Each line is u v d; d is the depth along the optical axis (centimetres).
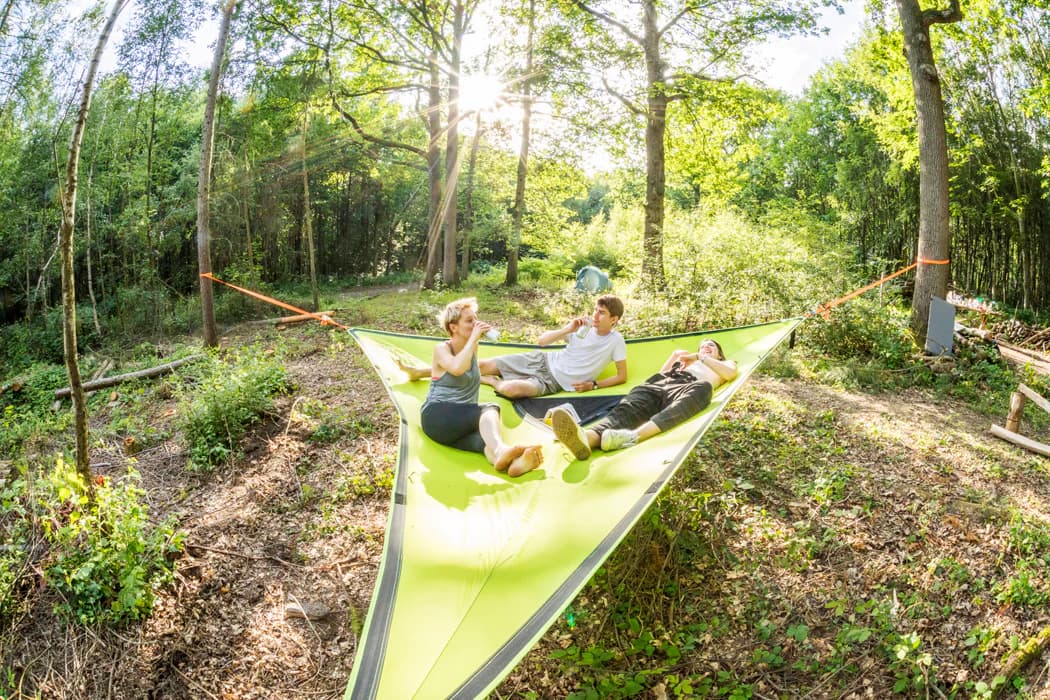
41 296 1745
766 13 1338
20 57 1315
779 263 1088
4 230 1614
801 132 3042
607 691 358
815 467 580
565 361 571
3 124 1466
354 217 2777
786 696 352
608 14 1417
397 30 1634
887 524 492
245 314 1525
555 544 305
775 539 475
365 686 229
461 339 446
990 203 1942
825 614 406
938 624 391
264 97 1469
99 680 372
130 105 1492
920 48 1061
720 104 1459
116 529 448
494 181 2248
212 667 382
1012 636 368
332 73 1562
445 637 250
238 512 532
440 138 1847
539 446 389
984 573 432
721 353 555
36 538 472
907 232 2270
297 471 595
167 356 1127
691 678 365
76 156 463
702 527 485
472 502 358
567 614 415
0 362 1434
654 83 1391
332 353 988
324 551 481
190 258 1933
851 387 838
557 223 2130
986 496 533
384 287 2422
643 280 1233
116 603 412
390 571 290
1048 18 1692
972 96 1936
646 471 366
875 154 2403
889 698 346
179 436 685
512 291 1784
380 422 689
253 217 1975
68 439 741
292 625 413
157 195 1734
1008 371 943
